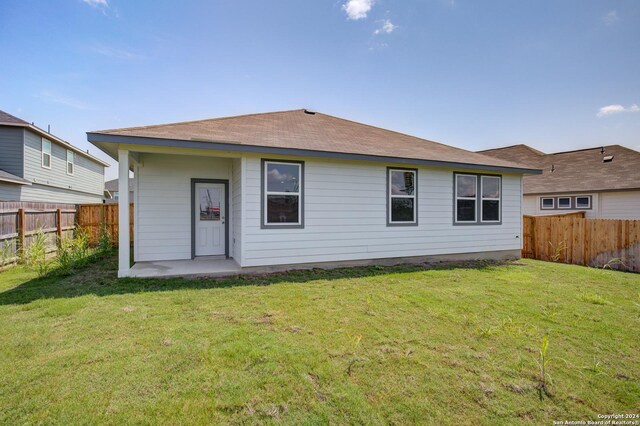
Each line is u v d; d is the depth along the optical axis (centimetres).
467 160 879
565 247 954
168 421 215
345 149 744
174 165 822
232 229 856
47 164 1503
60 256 700
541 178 1702
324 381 265
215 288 558
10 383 255
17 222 784
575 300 506
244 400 238
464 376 276
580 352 325
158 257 811
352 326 385
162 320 395
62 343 327
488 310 450
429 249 860
